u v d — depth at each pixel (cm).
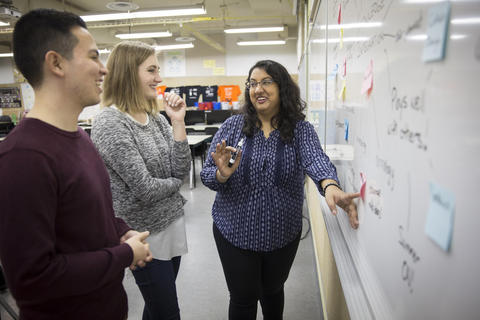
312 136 120
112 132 109
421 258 42
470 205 31
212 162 130
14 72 922
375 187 63
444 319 36
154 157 119
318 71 189
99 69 76
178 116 129
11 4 432
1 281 200
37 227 62
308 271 230
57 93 71
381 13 59
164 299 121
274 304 141
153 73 120
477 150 30
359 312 66
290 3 606
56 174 68
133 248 80
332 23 125
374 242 64
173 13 456
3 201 60
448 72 35
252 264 124
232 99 902
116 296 87
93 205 76
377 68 62
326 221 117
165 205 122
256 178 118
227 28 626
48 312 73
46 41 68
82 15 463
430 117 39
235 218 121
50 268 64
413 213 45
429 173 40
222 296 203
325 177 97
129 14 458
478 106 30
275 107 122
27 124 67
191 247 273
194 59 930
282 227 120
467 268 32
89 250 77
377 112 62
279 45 903
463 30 32
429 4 39
